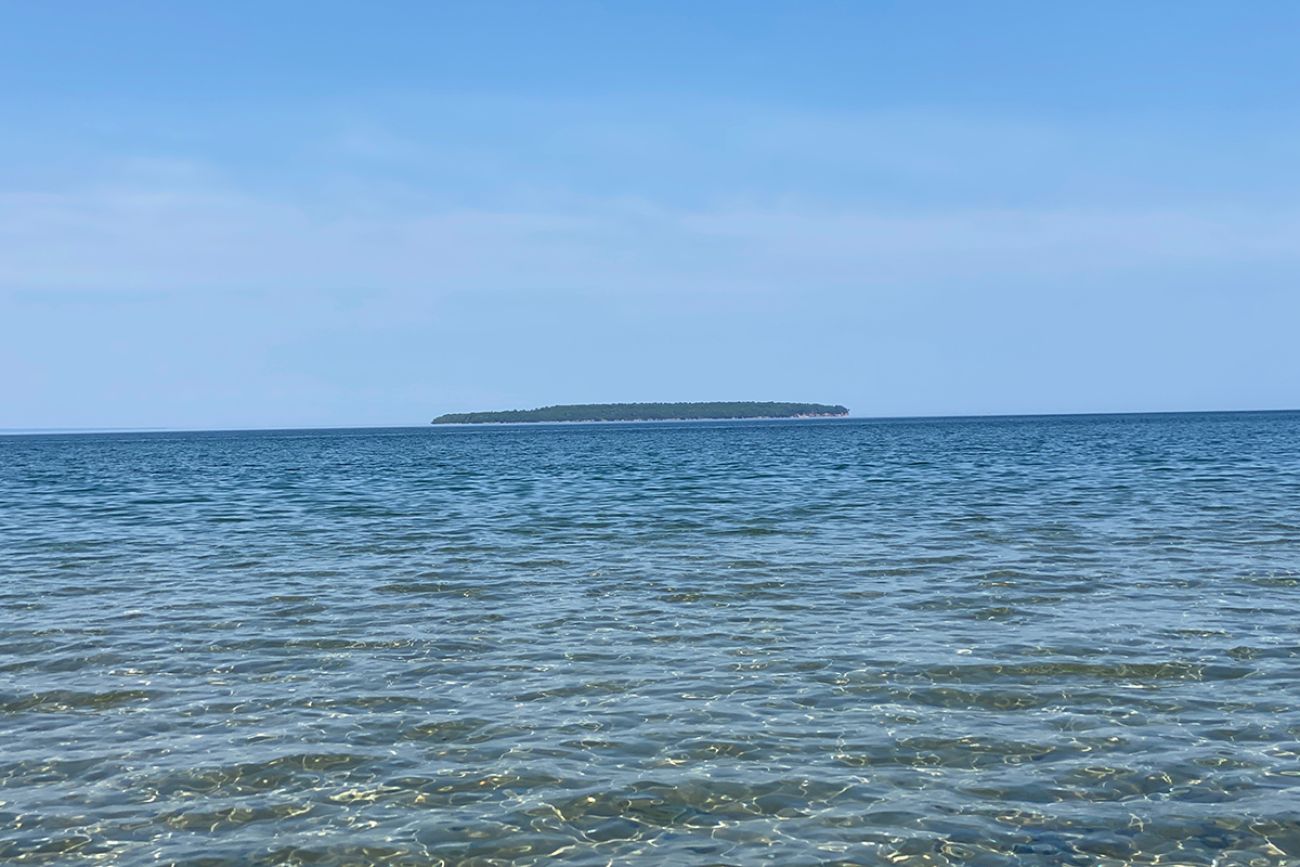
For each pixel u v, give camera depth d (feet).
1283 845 32.65
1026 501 126.93
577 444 426.51
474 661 53.98
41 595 71.56
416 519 117.60
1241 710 44.70
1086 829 33.86
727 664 52.85
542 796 36.86
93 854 32.91
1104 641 55.83
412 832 34.24
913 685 48.88
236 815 35.65
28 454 377.50
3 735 43.37
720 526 106.42
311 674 51.90
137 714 45.93
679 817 35.12
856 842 33.19
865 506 124.47
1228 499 124.88
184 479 203.62
